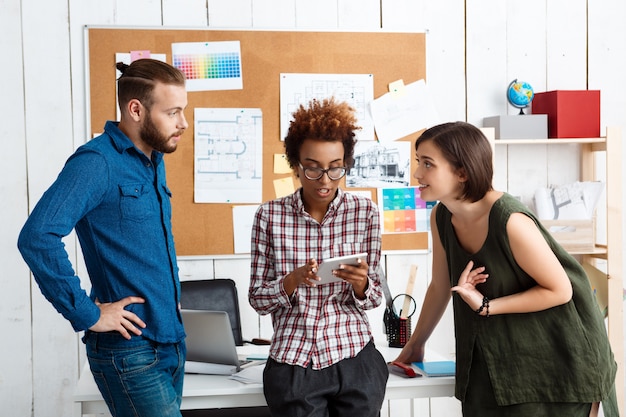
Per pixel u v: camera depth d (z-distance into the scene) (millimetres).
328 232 2043
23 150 3129
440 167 1901
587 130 3238
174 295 1918
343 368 1942
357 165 3316
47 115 3135
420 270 3379
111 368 1811
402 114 3336
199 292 3031
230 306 3053
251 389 2016
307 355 1942
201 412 2410
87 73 3137
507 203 1883
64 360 3193
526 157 3451
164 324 1855
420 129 3354
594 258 3406
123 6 3166
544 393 1889
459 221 1991
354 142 2037
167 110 1846
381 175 3334
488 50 3410
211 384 2055
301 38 3260
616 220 3180
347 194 2064
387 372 2029
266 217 2047
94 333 1824
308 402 1861
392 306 2572
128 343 1810
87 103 3139
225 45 3213
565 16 3459
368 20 3322
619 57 3504
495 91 3420
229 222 3244
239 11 3234
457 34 3389
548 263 1836
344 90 3295
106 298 1829
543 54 3449
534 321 1903
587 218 3201
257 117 3242
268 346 2664
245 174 3242
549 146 3463
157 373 1844
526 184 3455
